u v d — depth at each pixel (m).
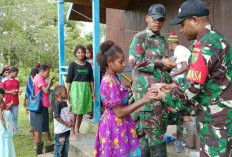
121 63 2.21
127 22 7.05
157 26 2.61
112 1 6.65
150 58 2.60
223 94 1.80
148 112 2.56
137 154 2.33
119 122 2.25
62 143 3.81
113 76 2.25
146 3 6.22
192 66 1.80
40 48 14.27
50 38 14.36
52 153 4.75
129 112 2.15
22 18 13.48
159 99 2.07
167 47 2.77
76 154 3.98
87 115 5.11
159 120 2.57
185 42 5.26
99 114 4.67
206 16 1.89
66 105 3.90
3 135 3.97
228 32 4.42
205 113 1.87
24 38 13.98
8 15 12.86
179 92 1.94
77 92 4.30
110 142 2.23
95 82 4.61
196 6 1.86
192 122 3.46
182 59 3.14
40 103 4.79
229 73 1.81
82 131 4.78
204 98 1.86
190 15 1.88
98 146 2.35
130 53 2.62
